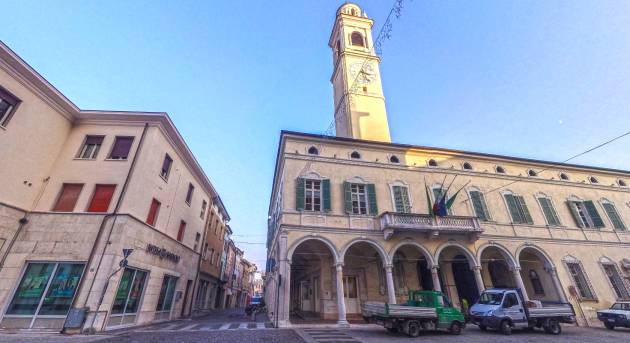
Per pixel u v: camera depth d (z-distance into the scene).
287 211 17.59
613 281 21.33
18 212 13.88
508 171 23.98
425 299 14.20
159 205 17.94
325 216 18.03
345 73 28.77
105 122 17.11
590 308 19.53
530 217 21.95
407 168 21.47
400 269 19.86
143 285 16.06
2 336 10.73
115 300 13.60
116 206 14.65
